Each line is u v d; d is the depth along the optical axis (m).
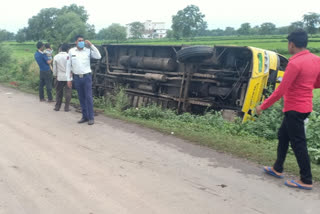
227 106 8.59
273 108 7.80
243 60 8.50
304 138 3.87
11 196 3.53
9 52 21.53
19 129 6.49
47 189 3.73
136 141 5.89
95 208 3.31
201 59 8.85
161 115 8.33
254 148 5.49
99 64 12.15
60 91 8.80
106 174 4.23
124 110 9.34
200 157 5.05
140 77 10.76
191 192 3.74
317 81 3.89
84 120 7.39
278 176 4.24
